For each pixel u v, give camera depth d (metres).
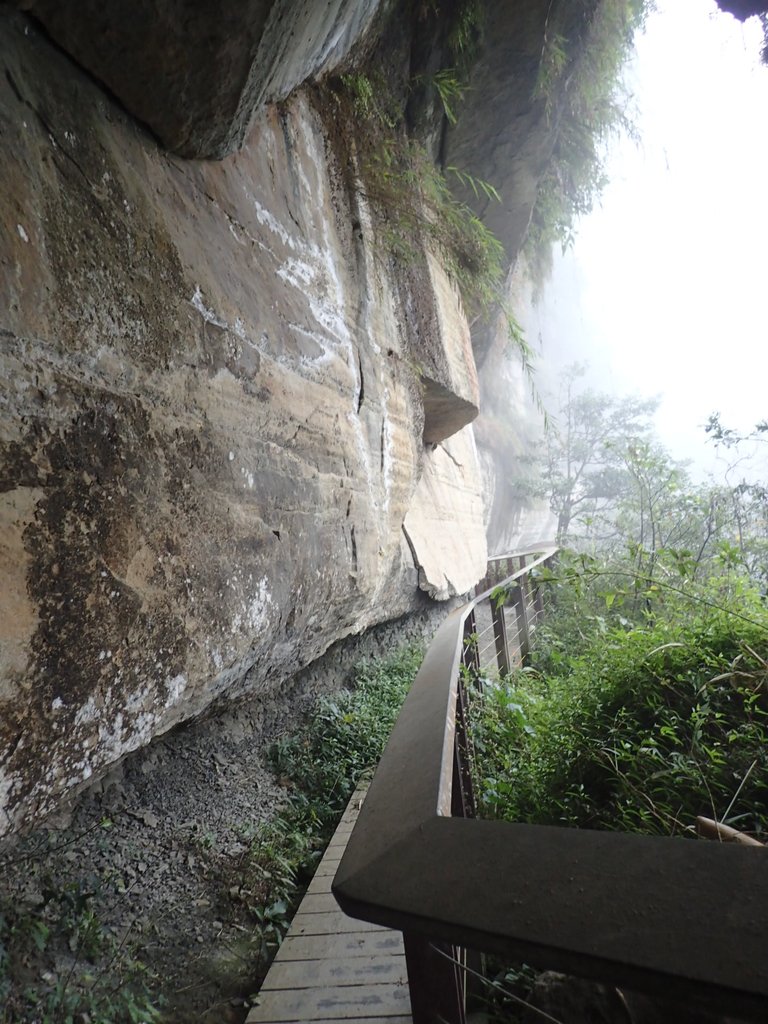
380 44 3.83
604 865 0.53
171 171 1.99
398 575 5.00
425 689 1.30
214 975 2.19
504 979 1.66
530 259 9.41
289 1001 2.02
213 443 2.05
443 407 5.87
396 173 4.29
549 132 6.23
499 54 5.07
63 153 1.51
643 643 2.92
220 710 2.94
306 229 3.02
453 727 1.05
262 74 2.00
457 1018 0.93
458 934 0.53
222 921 2.43
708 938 0.43
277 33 1.90
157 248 1.82
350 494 3.35
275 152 2.79
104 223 1.61
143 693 1.64
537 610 6.41
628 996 1.34
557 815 2.37
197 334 1.98
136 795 2.76
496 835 0.61
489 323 8.88
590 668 3.19
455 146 5.80
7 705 1.22
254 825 3.00
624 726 2.62
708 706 2.41
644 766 2.31
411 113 4.80
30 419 1.32
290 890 2.71
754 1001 0.38
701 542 7.16
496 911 0.52
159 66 1.68
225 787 3.15
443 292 5.61
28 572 1.28
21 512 1.28
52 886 2.15
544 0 4.71
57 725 1.35
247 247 2.41
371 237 3.97
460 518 8.08
